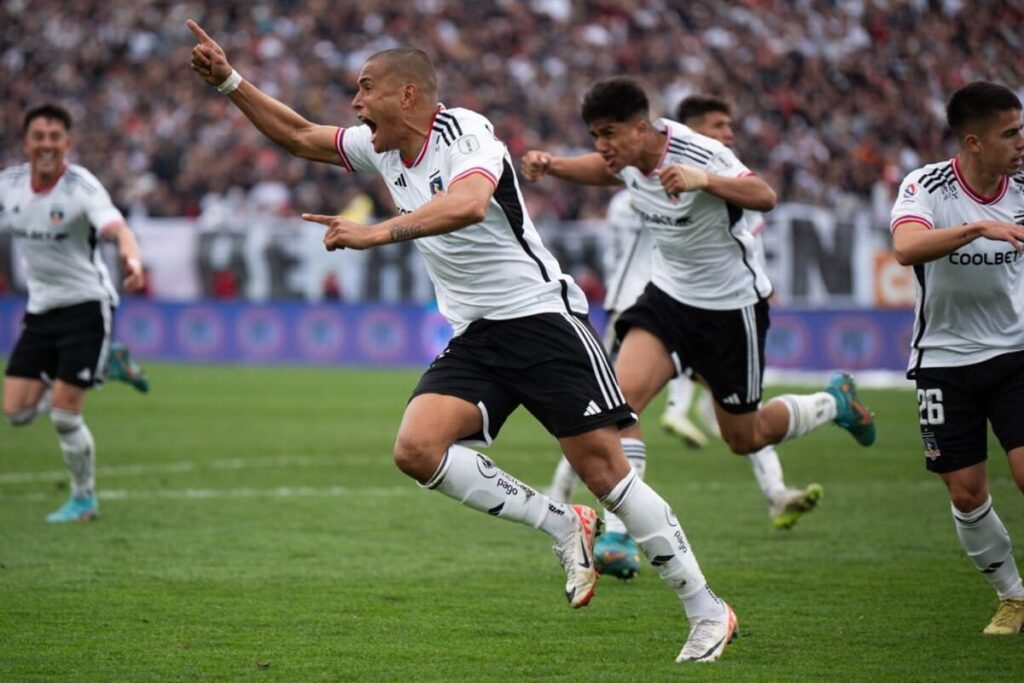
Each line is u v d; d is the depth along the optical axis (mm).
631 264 16875
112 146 51219
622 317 13602
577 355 9578
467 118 9484
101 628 10430
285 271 42938
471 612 11094
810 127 49000
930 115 46594
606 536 12406
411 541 14617
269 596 11703
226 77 10539
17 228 16391
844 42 49531
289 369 40875
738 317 13266
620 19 52906
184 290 43312
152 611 11055
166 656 9523
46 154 16078
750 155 47906
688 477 20125
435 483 9617
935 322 10375
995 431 10250
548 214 45906
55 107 16156
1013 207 10062
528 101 50281
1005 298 10102
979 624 10641
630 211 18500
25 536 14859
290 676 8977
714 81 50656
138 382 18672
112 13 54875
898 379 36719
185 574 12688
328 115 50656
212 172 49000
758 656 9562
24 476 20078
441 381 9742
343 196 47500
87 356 16250
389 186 10039
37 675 8992
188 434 25656
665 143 12586
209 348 42844
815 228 39438
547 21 52656
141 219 45688
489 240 9617
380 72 9523
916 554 13844
